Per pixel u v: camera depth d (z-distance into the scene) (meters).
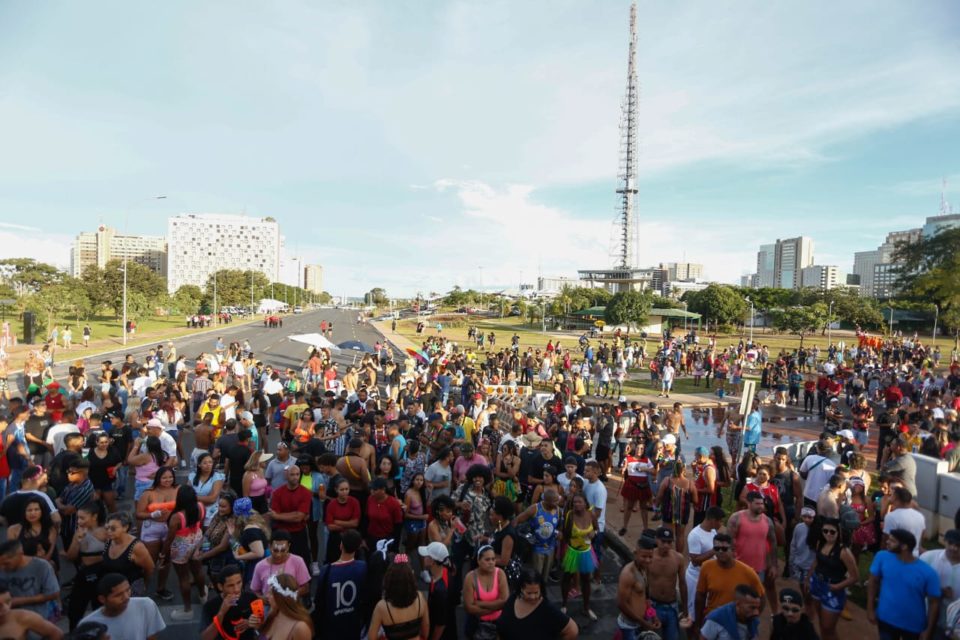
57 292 50.81
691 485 8.79
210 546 6.93
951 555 5.55
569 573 7.44
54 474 8.06
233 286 111.50
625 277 122.88
